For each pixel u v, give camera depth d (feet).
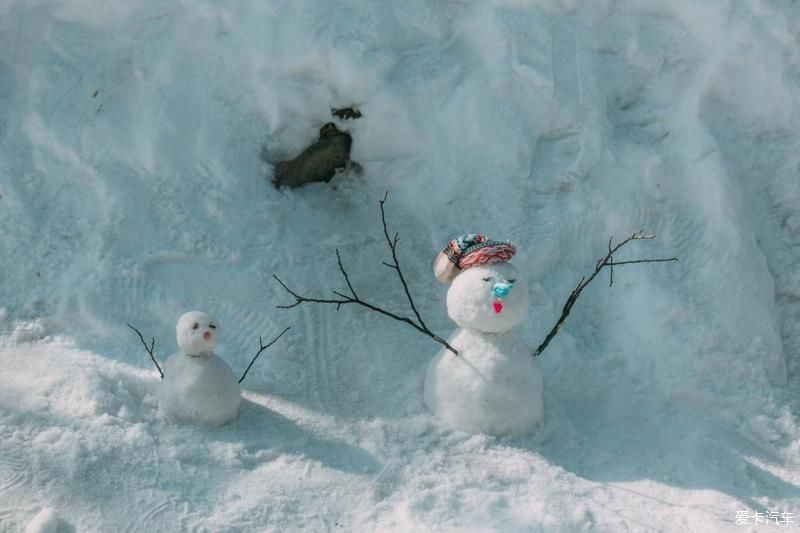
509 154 15.76
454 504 12.65
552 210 15.52
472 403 13.43
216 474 12.66
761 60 16.14
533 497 12.82
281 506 12.42
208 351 13.12
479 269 13.20
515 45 15.98
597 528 12.53
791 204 15.90
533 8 16.33
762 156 16.06
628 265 15.16
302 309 14.80
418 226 15.87
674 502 12.94
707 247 15.17
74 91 15.88
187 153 15.60
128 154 15.57
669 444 13.78
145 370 13.94
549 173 15.78
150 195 15.37
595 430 13.96
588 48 16.25
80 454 12.54
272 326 14.58
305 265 15.21
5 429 12.79
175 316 14.58
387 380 14.17
